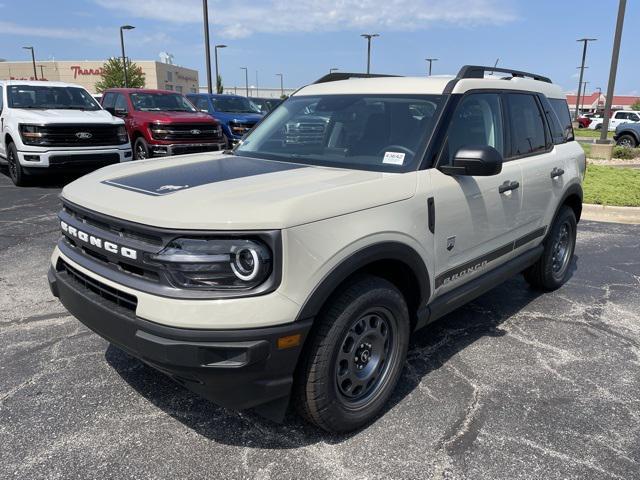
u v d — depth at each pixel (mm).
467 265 3674
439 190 3254
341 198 2691
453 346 4102
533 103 4586
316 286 2537
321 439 2941
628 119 35312
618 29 17406
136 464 2715
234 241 2369
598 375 3705
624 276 5906
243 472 2676
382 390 3117
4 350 3865
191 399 3295
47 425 3014
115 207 2635
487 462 2783
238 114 15172
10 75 83000
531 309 4895
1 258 5887
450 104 3502
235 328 2367
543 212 4617
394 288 3002
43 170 9875
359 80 4145
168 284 2422
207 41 20359
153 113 12172
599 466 2773
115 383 3457
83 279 2875
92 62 80125
